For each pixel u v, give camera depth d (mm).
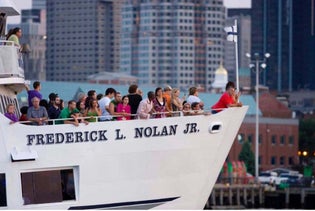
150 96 49125
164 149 49031
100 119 48969
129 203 48750
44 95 72812
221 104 50250
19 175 47562
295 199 160625
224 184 165250
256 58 190625
